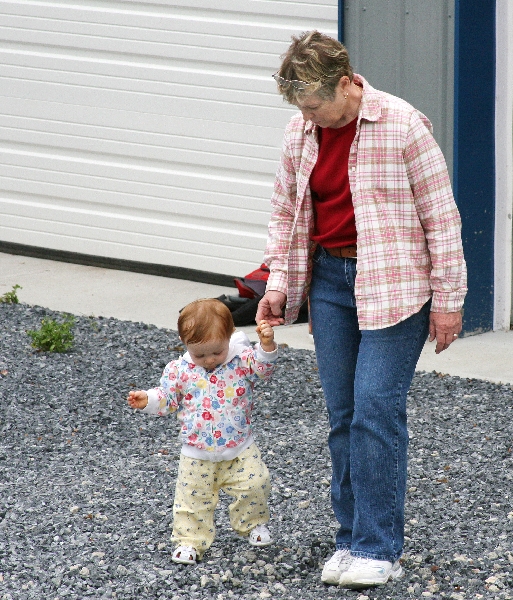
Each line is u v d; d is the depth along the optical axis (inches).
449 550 416.2
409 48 709.9
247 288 786.2
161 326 788.0
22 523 456.1
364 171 355.6
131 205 959.6
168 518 458.9
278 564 409.7
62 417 600.1
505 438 548.4
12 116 1004.6
